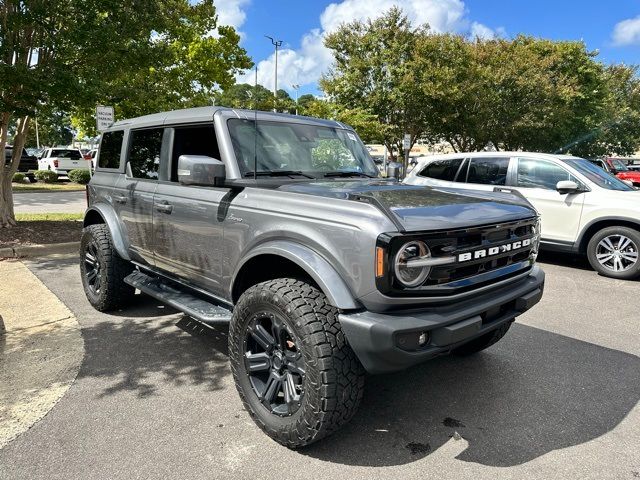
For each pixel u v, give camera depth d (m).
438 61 20.03
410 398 3.33
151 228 4.07
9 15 6.95
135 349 4.04
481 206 2.95
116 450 2.67
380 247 2.33
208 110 3.60
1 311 4.88
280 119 3.81
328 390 2.47
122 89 8.48
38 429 2.85
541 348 4.25
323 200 2.71
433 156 9.05
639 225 6.69
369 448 2.74
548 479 2.50
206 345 4.16
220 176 3.11
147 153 4.28
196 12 14.05
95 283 4.97
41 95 7.25
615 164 29.52
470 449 2.75
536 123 22.59
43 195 17.66
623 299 5.84
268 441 2.79
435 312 2.51
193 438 2.80
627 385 3.57
